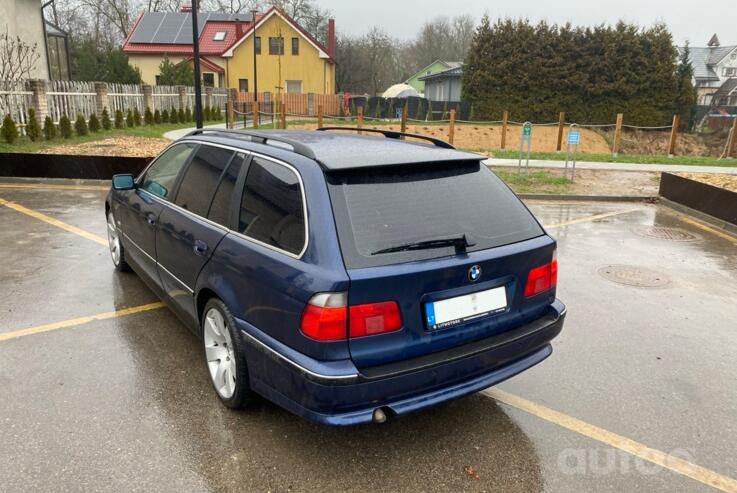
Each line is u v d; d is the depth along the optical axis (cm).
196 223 350
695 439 316
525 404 348
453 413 335
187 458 279
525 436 313
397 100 3862
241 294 294
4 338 402
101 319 443
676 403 354
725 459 299
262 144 333
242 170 328
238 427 307
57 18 5750
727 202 890
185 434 298
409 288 256
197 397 336
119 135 1662
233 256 301
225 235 316
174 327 433
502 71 3344
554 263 324
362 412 254
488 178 329
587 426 326
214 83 4619
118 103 2041
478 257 278
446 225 282
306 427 310
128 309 465
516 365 304
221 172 350
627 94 3247
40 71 2358
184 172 400
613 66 3234
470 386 281
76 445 284
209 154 378
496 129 3147
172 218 383
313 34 6744
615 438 315
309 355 251
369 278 245
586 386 372
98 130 1659
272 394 278
